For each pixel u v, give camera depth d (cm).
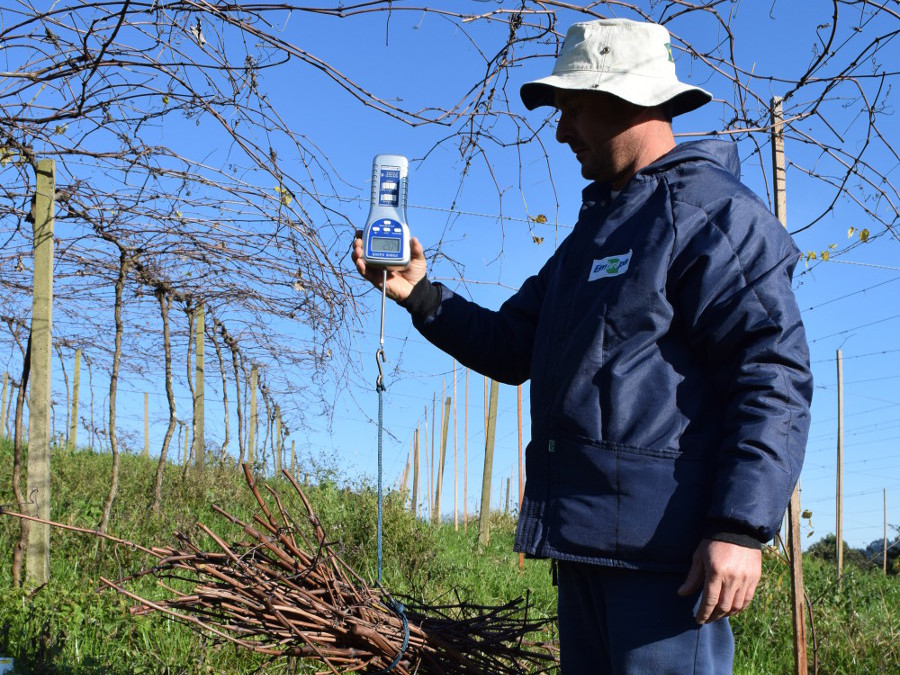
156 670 391
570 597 233
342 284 596
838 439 1191
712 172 226
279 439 1644
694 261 214
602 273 226
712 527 199
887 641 610
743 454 200
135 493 951
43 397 579
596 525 213
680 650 207
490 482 1113
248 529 255
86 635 425
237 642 242
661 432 212
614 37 236
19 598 454
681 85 234
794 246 220
